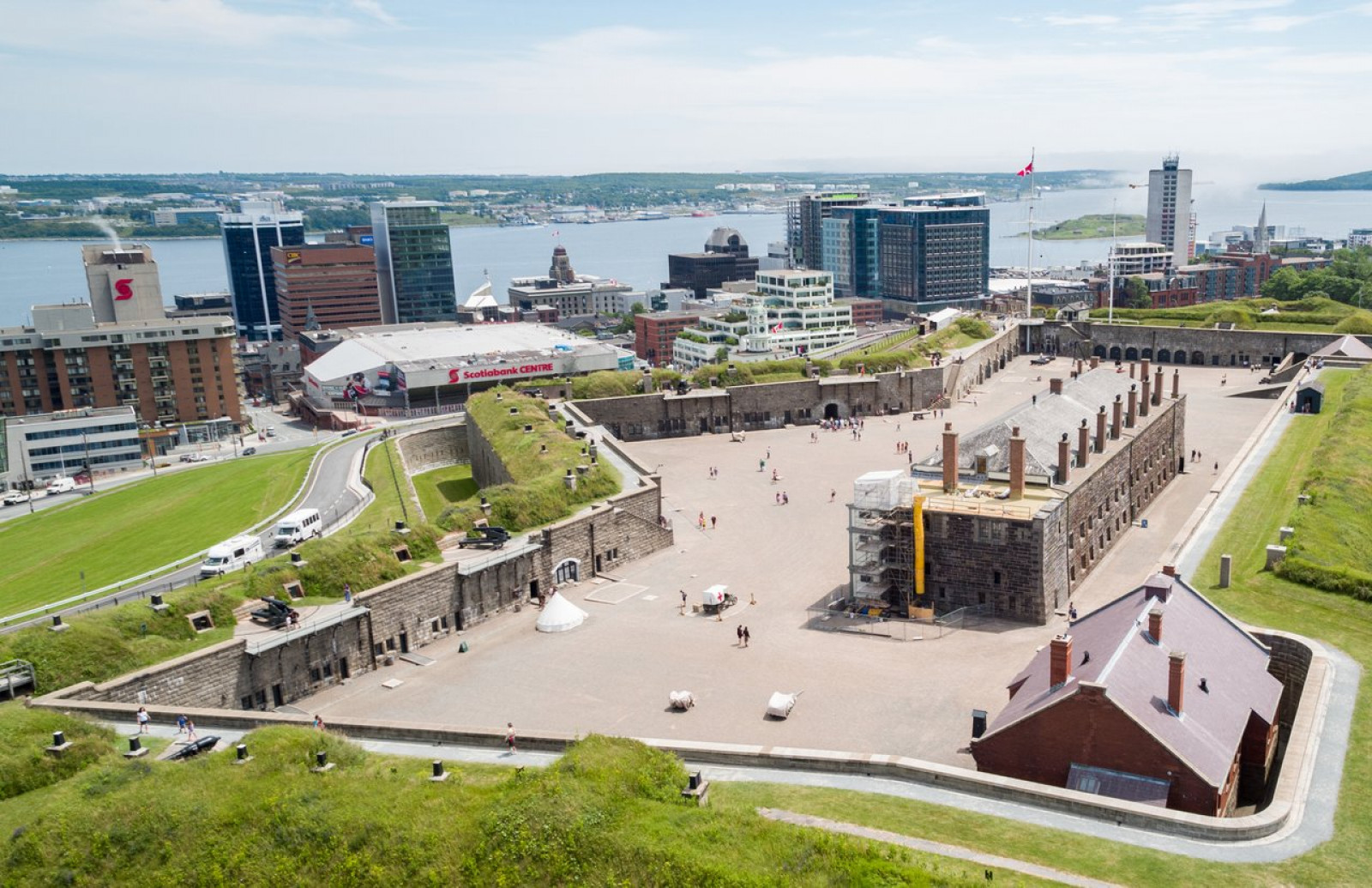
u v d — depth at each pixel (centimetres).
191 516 14650
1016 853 4594
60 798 5419
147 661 7556
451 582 9356
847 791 5384
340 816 5112
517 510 10712
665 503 13788
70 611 9662
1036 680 6081
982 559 9112
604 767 5269
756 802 5266
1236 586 8138
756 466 15612
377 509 13250
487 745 6247
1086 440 10275
